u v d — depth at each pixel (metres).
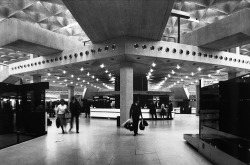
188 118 27.23
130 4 10.41
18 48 17.28
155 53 16.00
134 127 11.81
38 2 18.42
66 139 10.35
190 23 23.61
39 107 11.97
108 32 14.45
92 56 17.02
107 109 25.08
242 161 4.57
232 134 6.33
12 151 7.77
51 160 6.53
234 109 6.20
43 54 20.39
